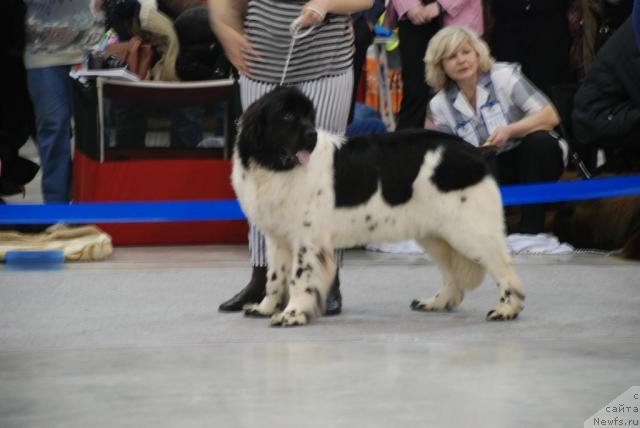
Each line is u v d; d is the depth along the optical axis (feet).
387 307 28.96
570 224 41.19
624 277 33.83
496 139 37.11
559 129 43.16
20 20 41.65
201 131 44.42
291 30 27.12
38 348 23.49
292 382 20.38
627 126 38.68
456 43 36.73
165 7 46.03
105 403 19.02
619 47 38.68
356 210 26.37
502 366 21.70
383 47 55.42
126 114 42.32
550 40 43.42
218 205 37.22
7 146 42.39
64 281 33.09
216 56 43.04
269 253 27.17
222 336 24.75
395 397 19.27
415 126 44.19
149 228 41.86
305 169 25.66
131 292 31.17
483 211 26.71
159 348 23.47
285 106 24.91
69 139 42.29
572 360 22.22
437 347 23.50
